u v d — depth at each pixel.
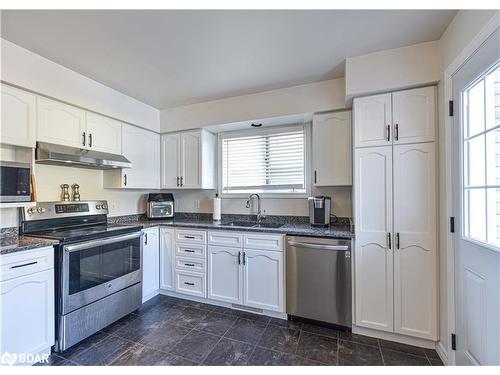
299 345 1.90
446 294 1.68
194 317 2.36
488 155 1.28
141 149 3.00
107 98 2.54
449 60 1.62
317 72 2.27
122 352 1.82
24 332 1.61
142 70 2.21
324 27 1.64
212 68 2.19
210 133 3.27
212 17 1.53
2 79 1.74
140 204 3.36
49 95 2.02
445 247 1.69
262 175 3.12
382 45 1.85
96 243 2.05
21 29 1.62
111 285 2.17
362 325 2.02
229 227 2.53
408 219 1.89
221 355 1.79
